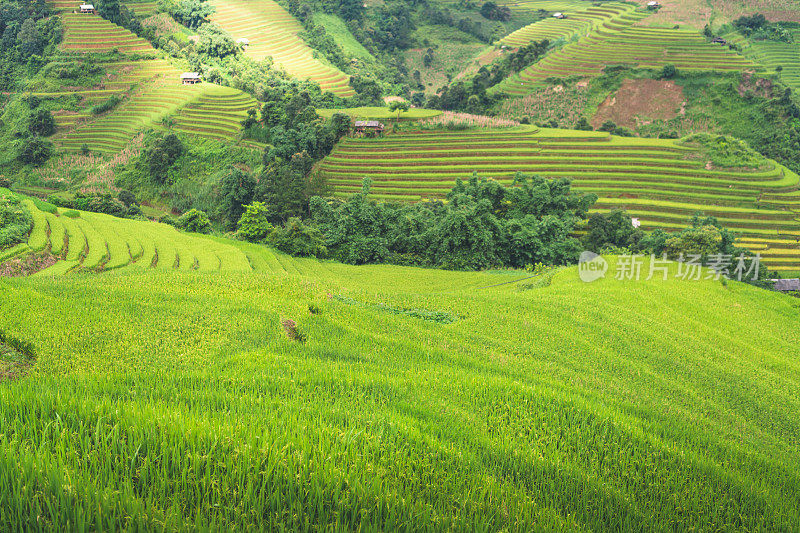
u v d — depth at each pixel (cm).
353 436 683
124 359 1455
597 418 1183
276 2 19088
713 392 2181
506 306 2947
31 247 3734
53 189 9519
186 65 12962
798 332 3581
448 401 1220
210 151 9725
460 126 9488
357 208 6053
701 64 11775
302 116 9281
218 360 1465
